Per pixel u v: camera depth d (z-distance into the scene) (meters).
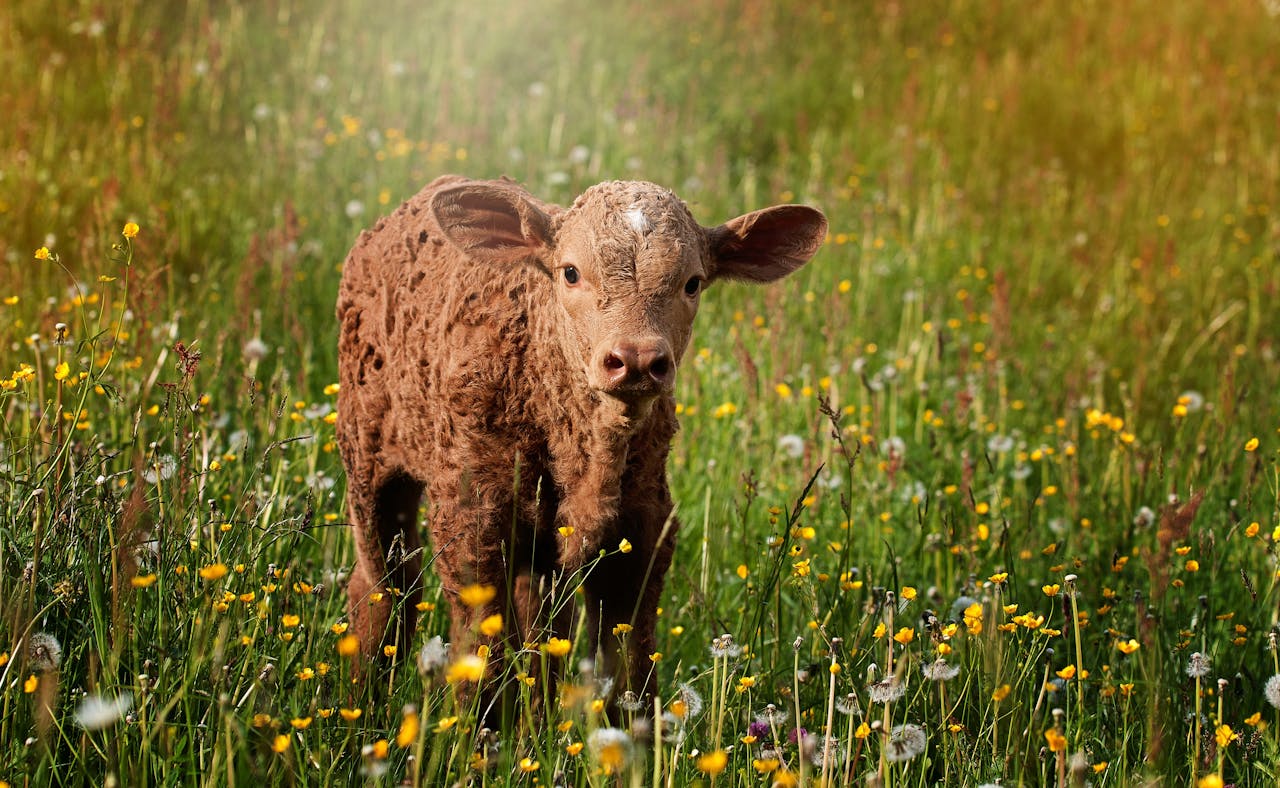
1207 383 9.44
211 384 6.61
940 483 7.14
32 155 10.54
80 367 6.03
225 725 3.49
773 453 7.33
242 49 13.39
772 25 16.47
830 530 6.56
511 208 5.01
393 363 5.52
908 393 8.67
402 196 10.28
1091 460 7.43
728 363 8.69
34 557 3.92
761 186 12.74
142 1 14.22
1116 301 10.74
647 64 14.77
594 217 4.72
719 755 3.29
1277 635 4.51
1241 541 5.98
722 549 6.21
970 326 9.97
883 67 15.72
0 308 7.77
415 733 3.21
